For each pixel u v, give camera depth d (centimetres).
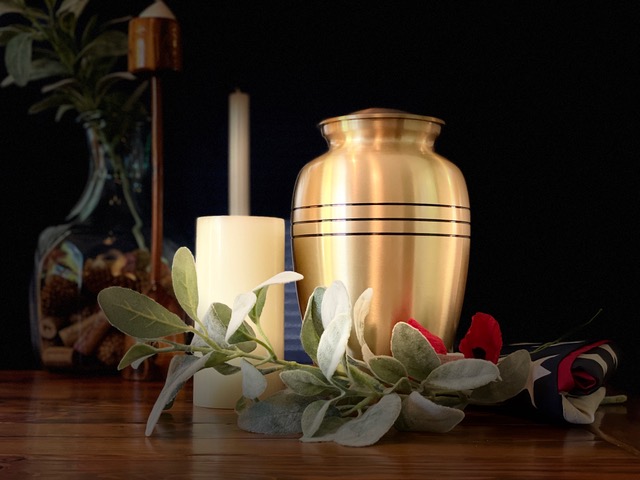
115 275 101
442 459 54
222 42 125
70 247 101
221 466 52
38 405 77
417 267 72
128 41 107
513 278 116
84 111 109
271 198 123
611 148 114
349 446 58
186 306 63
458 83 119
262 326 74
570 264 115
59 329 100
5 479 48
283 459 54
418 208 72
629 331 113
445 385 58
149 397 82
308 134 123
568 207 115
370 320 72
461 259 76
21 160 125
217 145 125
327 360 58
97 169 106
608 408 76
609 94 115
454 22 120
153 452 56
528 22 117
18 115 125
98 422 67
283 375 60
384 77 122
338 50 123
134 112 107
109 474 50
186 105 125
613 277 113
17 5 107
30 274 124
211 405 75
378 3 122
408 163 73
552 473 50
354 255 72
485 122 118
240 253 73
